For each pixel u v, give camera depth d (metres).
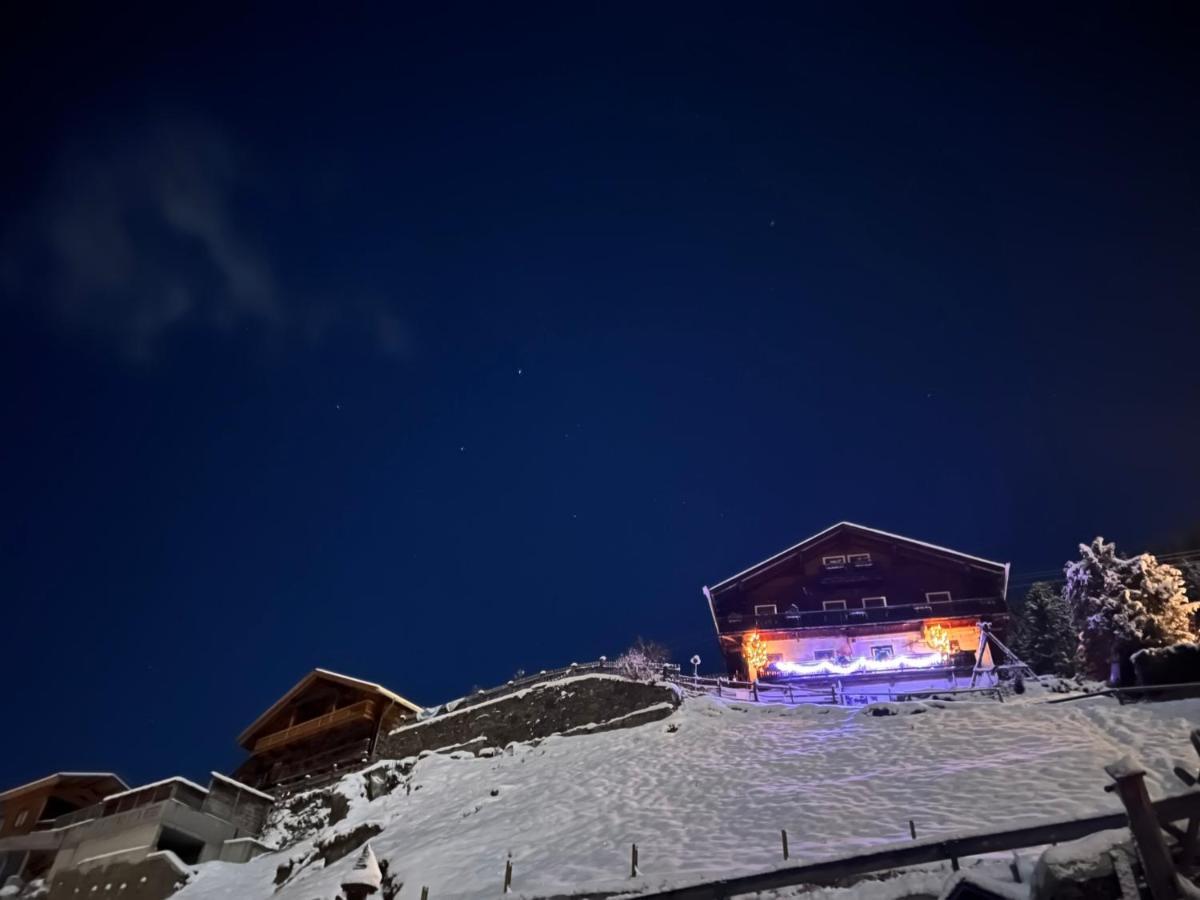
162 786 35.91
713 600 42.53
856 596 41.62
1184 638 27.98
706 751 26.19
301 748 43.03
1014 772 18.84
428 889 20.72
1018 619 45.94
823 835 17.44
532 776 29.06
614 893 13.29
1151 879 9.15
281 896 27.83
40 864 36.72
